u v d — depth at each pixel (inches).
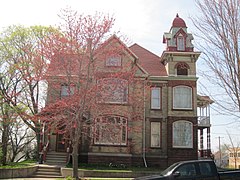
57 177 942.4
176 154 1229.1
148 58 1444.4
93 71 879.1
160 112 1283.2
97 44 880.9
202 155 1380.4
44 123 924.6
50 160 1109.1
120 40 955.3
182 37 1348.4
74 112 840.3
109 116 927.0
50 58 877.8
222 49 483.5
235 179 525.7
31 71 1096.2
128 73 910.4
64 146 1201.4
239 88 468.4
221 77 486.3
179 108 1272.1
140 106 1069.1
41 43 938.1
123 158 1152.2
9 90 1191.6
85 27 872.3
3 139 1213.7
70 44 864.3
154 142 1257.4
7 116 1139.9
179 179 507.5
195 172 516.4
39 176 950.4
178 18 1385.3
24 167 941.2
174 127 1256.8
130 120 1106.7
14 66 1131.3
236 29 477.1
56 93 946.7
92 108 854.5
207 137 1331.2
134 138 1226.0
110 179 850.8
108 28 944.9
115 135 954.7
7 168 888.9
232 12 480.1
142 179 518.0
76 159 799.7
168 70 1309.1
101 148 1155.9
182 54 1309.1
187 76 1296.8
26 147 1611.7
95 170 968.3
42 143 1159.6
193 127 1256.2
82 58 863.1
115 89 880.9
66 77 900.0
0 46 1251.8
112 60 1104.2
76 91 836.0
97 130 910.4
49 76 914.1
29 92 1182.3
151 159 1228.5
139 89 1093.8
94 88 831.1
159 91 1305.4
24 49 1184.2
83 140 1190.3
